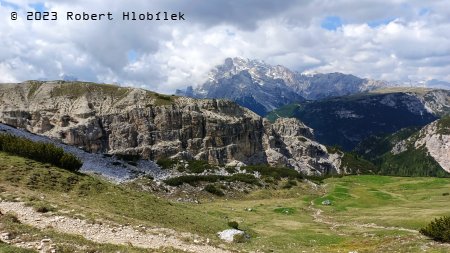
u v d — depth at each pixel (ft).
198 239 145.59
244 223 239.91
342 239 195.21
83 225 125.49
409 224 235.61
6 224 101.81
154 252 108.17
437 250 139.74
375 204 347.97
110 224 134.00
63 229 116.78
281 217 283.59
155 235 134.92
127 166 409.69
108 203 177.27
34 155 209.56
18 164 187.32
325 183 540.52
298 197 414.82
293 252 156.35
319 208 339.57
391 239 170.81
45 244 90.94
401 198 374.43
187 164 481.05
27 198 140.05
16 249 80.28
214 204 334.44
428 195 378.73
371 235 205.36
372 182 523.70
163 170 443.32
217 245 142.51
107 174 352.28
